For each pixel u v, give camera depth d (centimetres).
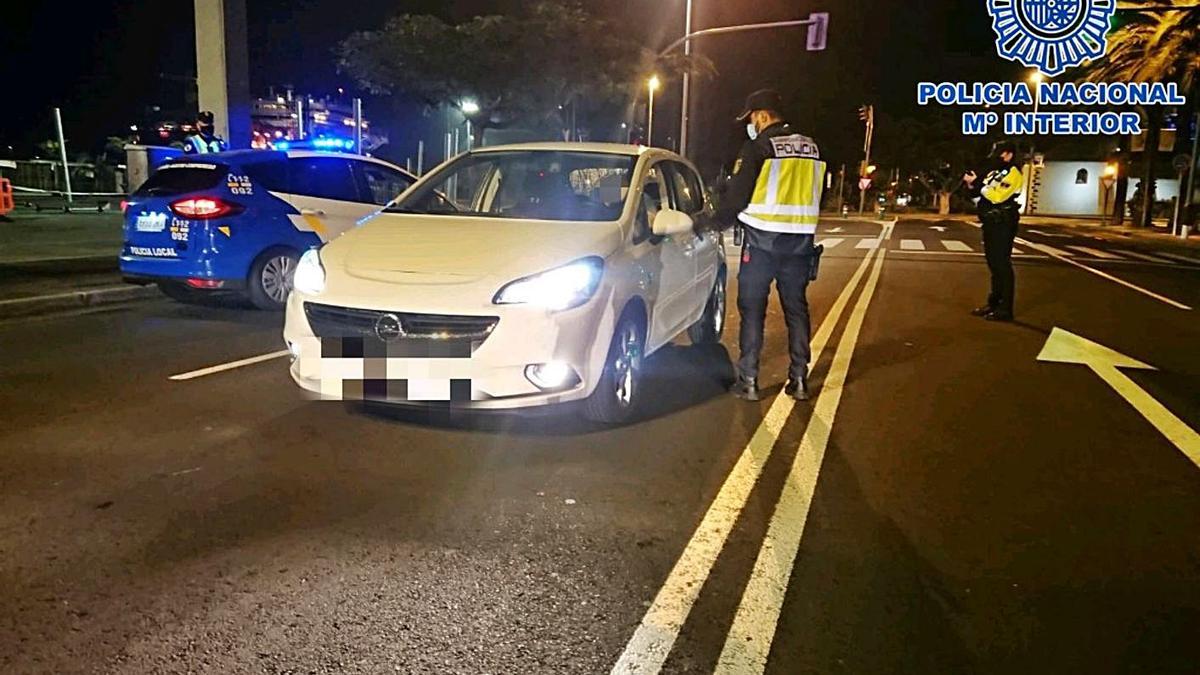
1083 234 3119
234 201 884
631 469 491
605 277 525
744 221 619
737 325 963
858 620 341
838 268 1656
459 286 491
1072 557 399
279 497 439
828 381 709
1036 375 748
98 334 809
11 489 440
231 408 578
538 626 329
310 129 2419
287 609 335
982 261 1847
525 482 467
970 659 318
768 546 402
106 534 393
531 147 675
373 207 1009
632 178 623
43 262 1179
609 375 538
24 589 345
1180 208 3053
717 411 609
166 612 331
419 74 2389
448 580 361
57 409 570
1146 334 970
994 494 472
